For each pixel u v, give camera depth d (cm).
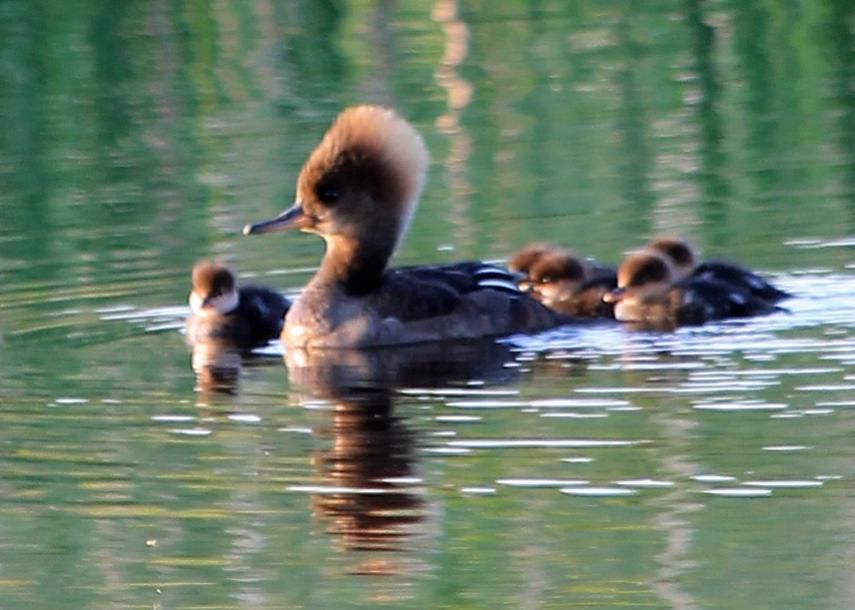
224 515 1195
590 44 2823
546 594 1088
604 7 3061
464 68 2717
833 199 1981
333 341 1594
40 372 1502
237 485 1231
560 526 1156
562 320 1656
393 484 1221
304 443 1299
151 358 1548
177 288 1767
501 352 1545
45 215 2062
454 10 3048
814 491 1177
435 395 1407
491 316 1623
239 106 2541
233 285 1650
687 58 2714
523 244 1878
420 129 2397
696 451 1248
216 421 1359
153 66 2752
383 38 2908
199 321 1628
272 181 2153
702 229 1888
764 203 1978
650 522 1145
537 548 1130
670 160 2189
